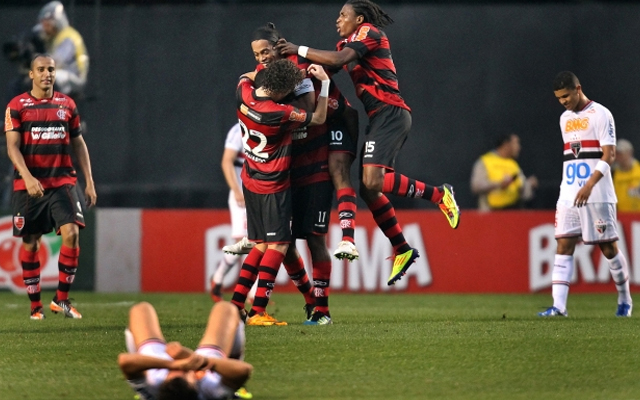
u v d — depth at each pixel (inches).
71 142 1250.6
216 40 2301.9
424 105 2300.7
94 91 2278.5
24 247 1246.3
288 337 944.3
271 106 997.8
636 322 1117.1
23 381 751.1
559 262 1261.1
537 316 1258.6
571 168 1241.4
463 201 2294.5
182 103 2305.6
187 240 1918.1
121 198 2295.8
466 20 2295.8
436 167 2298.2
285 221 1045.2
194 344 925.8
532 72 2301.9
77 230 1231.5
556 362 819.4
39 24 1968.5
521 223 1910.7
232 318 617.6
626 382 745.0
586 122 1222.9
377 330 1008.9
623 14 2306.8
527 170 2301.9
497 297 1764.3
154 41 2300.7
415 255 1126.4
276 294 1819.6
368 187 1083.9
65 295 1258.0
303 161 1073.5
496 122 2299.5
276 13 2287.2
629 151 2123.5
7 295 1803.6
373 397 690.8
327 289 1102.4
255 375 767.1
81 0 2306.8
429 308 1459.2
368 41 1074.7
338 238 1872.5
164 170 2303.2
